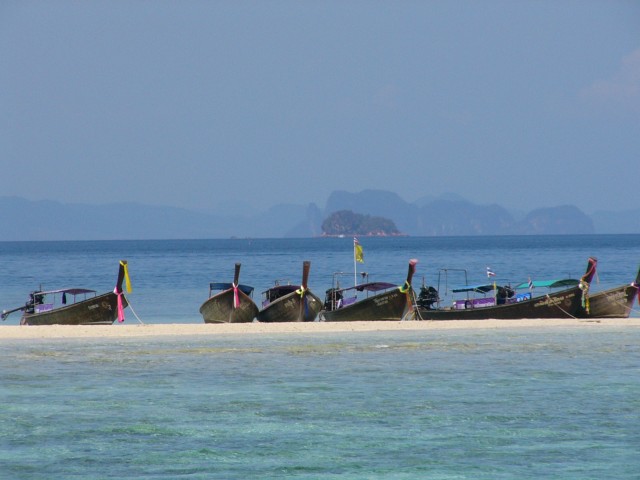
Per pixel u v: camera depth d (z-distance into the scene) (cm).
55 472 7106
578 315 18550
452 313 18575
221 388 10538
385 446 7888
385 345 14438
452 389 10425
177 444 7962
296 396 10031
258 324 17462
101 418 8944
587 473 7081
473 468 7225
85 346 14362
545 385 10669
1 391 10338
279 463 7375
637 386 10581
